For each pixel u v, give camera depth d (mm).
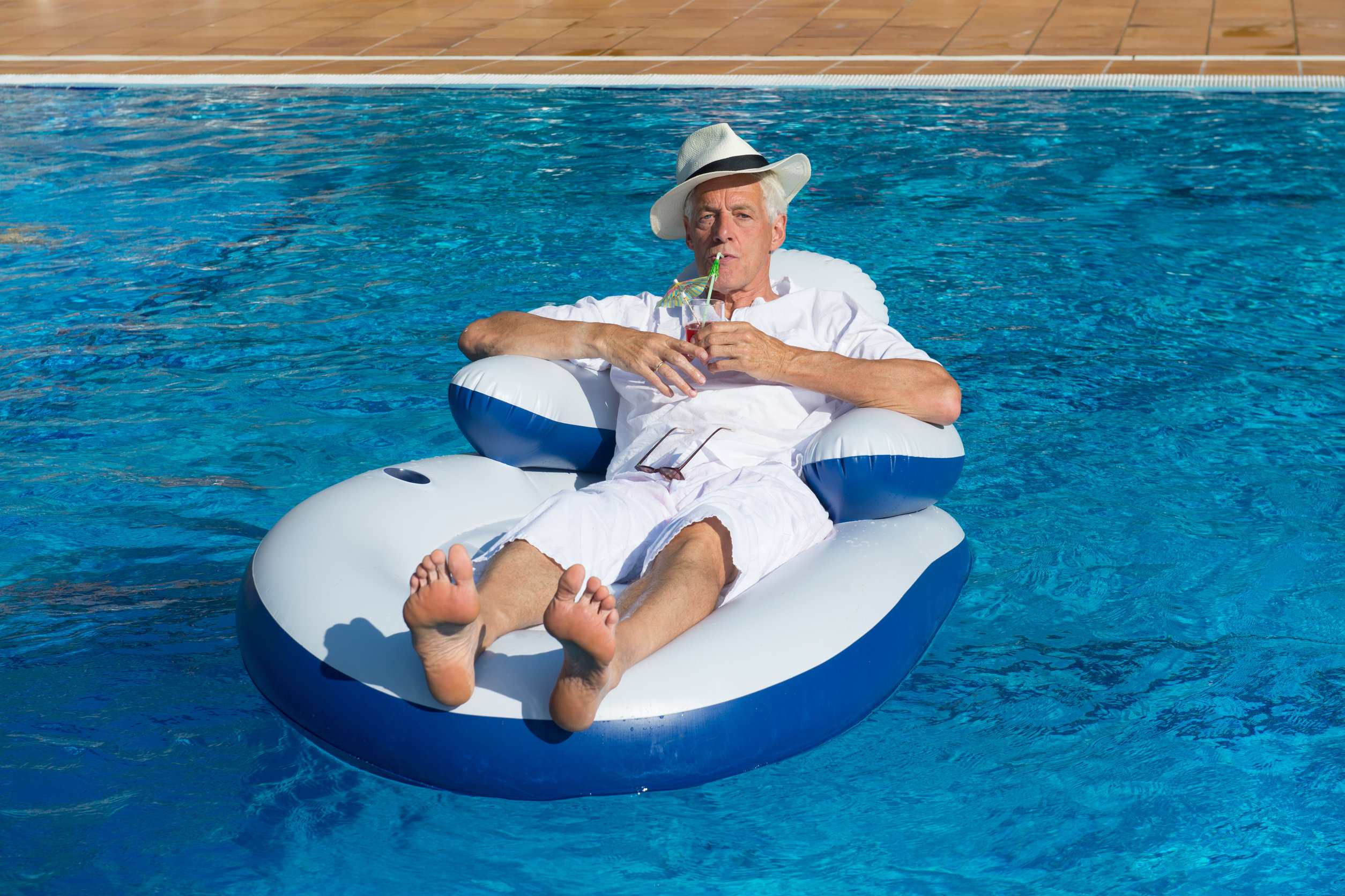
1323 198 5938
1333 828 1970
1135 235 5461
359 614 2246
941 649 2529
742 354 2648
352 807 2070
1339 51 9016
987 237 5477
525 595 2227
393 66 9820
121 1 13453
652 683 2086
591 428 2998
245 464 3439
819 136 7391
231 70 9867
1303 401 3732
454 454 3285
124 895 1854
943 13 11273
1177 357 4113
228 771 2152
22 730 2256
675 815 2051
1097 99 8109
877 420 2623
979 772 2145
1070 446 3480
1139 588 2746
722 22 11281
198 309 4738
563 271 5098
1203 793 2066
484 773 2076
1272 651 2488
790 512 2514
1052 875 1889
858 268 3447
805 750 2199
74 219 6008
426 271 5156
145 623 2641
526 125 7902
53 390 3949
